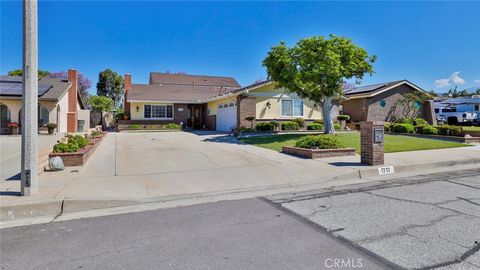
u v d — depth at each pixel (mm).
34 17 5742
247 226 4531
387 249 3654
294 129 20562
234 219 4859
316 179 7699
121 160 10109
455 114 31250
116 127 29031
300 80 15055
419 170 9227
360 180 7895
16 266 3344
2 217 5074
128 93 28578
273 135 17672
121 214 5207
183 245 3859
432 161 9773
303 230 4324
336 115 23469
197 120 29938
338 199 5945
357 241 3906
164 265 3328
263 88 21219
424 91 25453
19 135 20172
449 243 3789
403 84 25734
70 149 9266
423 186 6961
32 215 5223
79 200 5570
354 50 15344
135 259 3482
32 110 5781
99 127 30500
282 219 4820
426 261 3340
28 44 5691
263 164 9375
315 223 4602
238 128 19938
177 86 32938
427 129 18438
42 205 5352
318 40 15055
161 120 27891
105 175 7766
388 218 4754
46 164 9062
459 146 13453
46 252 3691
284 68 15648
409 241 3869
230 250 3695
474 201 5656
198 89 32500
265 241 3957
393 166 8953
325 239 3988
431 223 4492
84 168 8648
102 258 3520
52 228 4531
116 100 52781
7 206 5152
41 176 7570
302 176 7941
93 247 3826
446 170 9156
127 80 30922
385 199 5875
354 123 24406
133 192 6332
